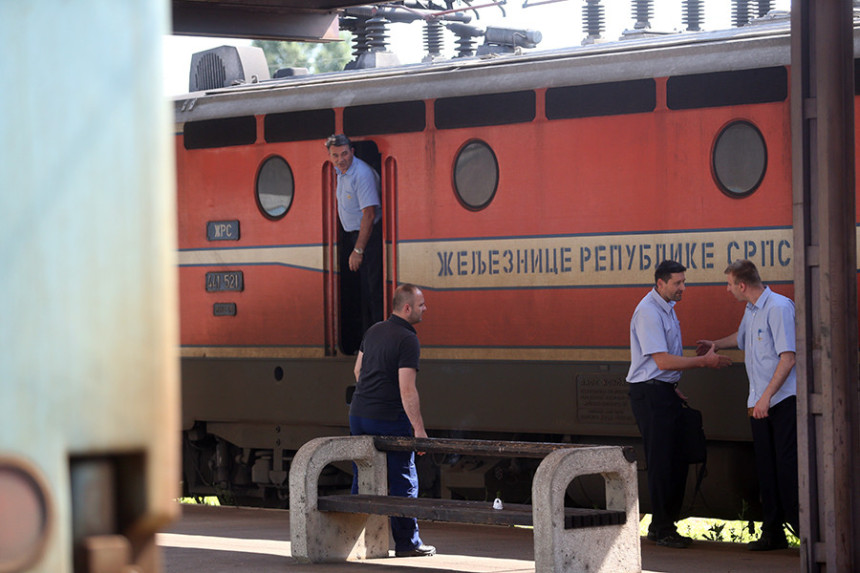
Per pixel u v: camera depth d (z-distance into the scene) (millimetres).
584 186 20078
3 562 3537
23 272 3594
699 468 19594
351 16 27125
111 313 3723
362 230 21922
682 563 16797
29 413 3596
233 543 18984
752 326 17672
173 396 3834
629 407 19625
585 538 14578
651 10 22984
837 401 13438
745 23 23125
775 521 17906
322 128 22703
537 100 20500
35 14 3648
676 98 19375
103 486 3752
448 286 21328
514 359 20688
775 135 18641
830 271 13445
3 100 3592
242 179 23688
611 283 19859
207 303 24172
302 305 23031
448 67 21828
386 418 17625
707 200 19125
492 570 16141
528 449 15328
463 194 21219
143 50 3795
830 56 13469
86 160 3697
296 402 23094
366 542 17281
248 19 22938
